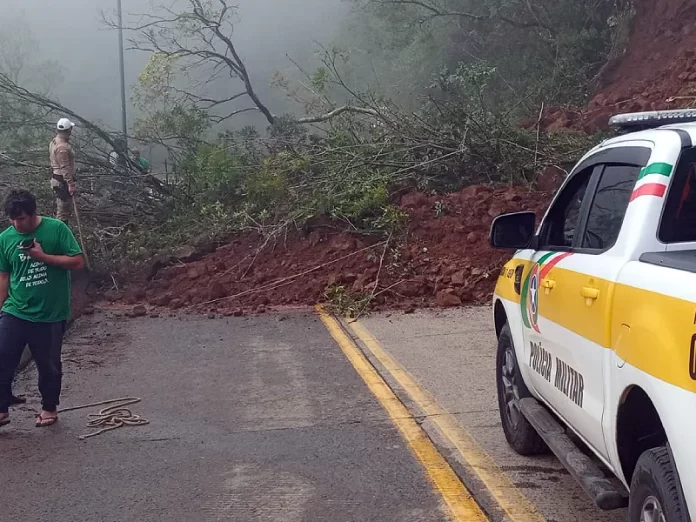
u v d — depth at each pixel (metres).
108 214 14.41
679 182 3.60
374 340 9.13
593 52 19.09
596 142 13.06
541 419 4.72
